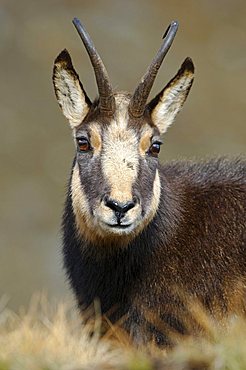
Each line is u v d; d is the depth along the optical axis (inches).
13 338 1355.8
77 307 1459.2
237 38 5561.0
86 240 1380.4
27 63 5255.9
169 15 5698.8
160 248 1382.9
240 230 1408.7
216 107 4975.4
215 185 1457.9
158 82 4877.0
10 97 5012.3
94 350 1295.5
